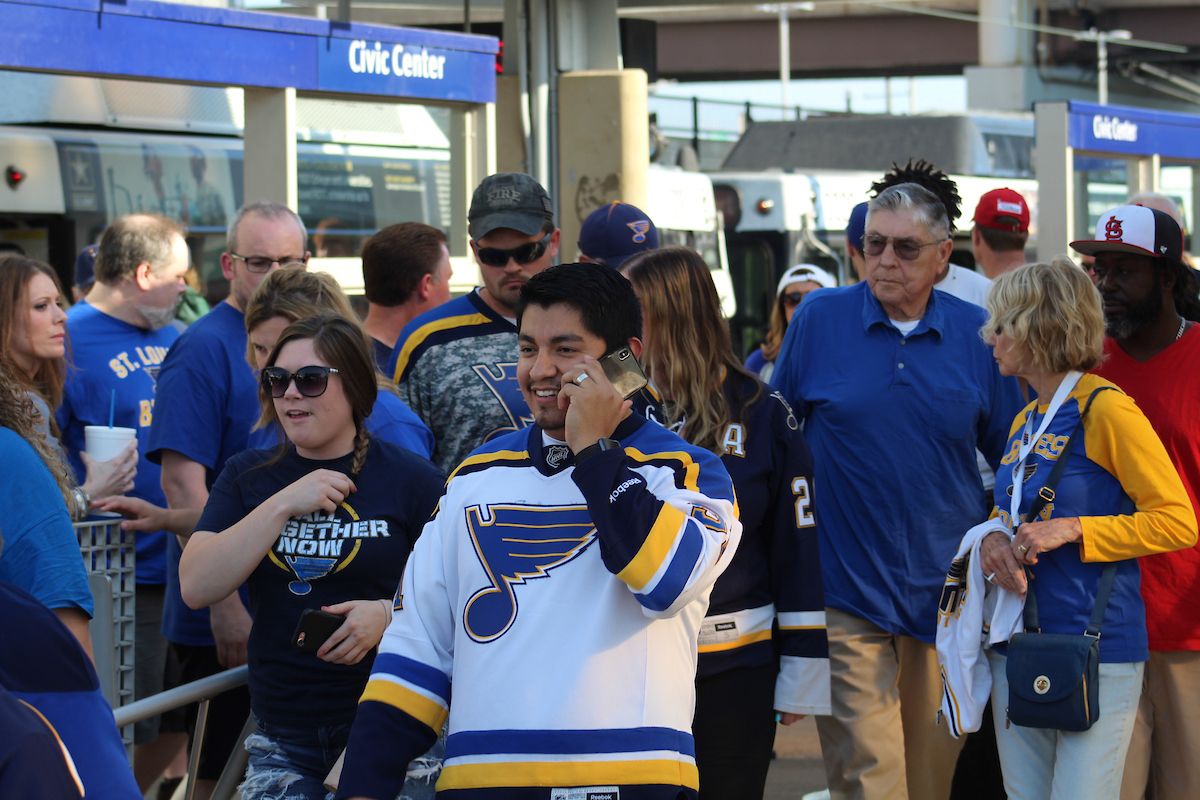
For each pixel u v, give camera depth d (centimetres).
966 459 552
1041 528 474
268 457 425
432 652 334
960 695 491
